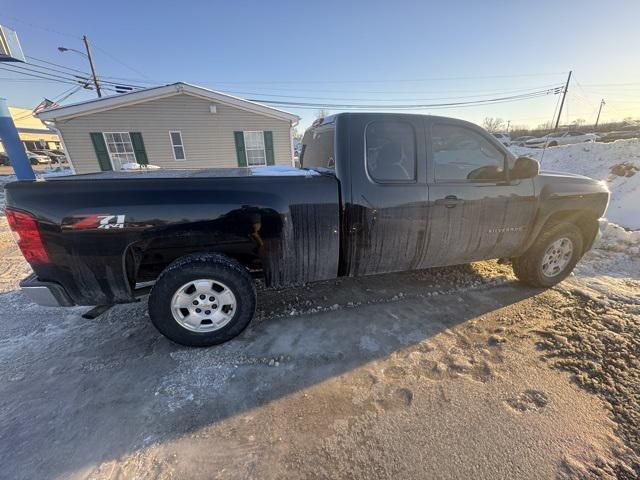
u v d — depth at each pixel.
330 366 2.28
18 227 2.04
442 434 1.73
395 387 2.07
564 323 2.73
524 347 2.44
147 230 2.18
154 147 12.62
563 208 3.15
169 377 2.19
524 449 1.65
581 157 12.43
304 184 2.42
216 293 2.41
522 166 2.87
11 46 5.39
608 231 4.98
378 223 2.61
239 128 13.22
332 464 1.59
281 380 2.15
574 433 1.73
